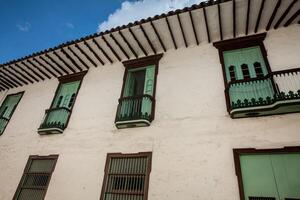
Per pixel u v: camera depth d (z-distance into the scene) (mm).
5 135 9617
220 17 6641
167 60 8039
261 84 5855
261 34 6871
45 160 7906
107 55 8805
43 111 9453
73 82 9680
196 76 7172
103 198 6086
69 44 8289
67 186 6773
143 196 5695
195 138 6016
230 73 6770
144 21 6969
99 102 8320
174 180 5609
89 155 7129
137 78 9109
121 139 6973
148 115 6789
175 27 7191
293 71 5379
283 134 5184
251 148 5285
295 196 4523
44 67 9797
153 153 6254
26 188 7566
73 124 8203
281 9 6254
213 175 5309
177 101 6922
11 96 11398
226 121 5930
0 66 10125
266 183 4828
